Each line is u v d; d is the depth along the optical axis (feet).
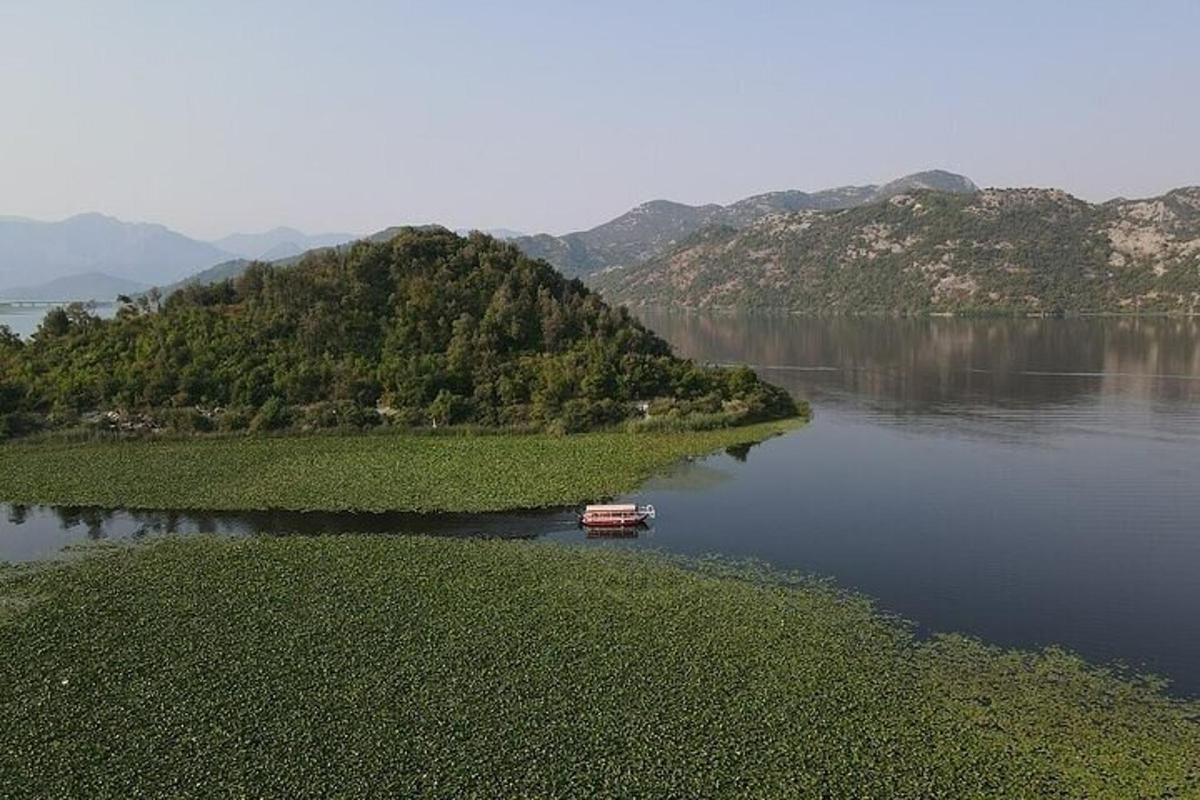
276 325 385.09
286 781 108.88
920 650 146.10
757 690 130.52
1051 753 114.73
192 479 268.00
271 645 147.43
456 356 367.04
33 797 106.52
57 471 277.64
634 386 371.97
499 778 108.78
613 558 194.59
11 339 402.31
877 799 104.63
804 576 182.91
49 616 162.50
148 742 118.32
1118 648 147.54
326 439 320.29
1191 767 111.65
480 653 143.02
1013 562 190.80
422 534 218.18
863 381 504.84
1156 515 224.74
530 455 294.87
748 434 335.67
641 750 114.21
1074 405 403.75
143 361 359.05
